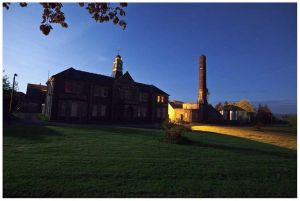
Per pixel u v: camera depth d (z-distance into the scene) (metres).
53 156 11.62
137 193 7.62
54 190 7.52
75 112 40.88
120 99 47.50
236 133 29.27
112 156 12.24
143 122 49.84
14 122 27.72
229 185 8.69
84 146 14.48
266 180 9.41
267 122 69.56
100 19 7.73
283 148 17.86
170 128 18.92
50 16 7.58
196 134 23.92
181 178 9.25
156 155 12.96
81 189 7.70
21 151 12.23
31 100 56.41
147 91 54.69
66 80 40.31
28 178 8.37
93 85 44.03
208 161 12.15
